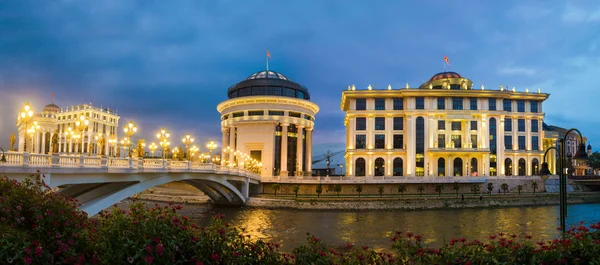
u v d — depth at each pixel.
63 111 110.50
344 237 41.53
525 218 56.59
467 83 97.50
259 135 94.69
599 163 142.38
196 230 10.57
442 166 91.62
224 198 68.19
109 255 9.08
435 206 67.75
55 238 10.45
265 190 83.50
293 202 67.38
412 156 90.88
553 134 111.56
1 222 10.94
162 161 39.88
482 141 92.00
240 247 10.35
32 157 23.41
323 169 132.12
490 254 10.10
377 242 38.72
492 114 93.31
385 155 92.56
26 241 9.51
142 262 8.88
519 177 87.56
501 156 92.44
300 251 10.89
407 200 68.75
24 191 12.37
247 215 58.75
